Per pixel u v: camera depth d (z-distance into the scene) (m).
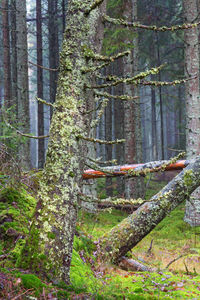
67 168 2.63
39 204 2.62
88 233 5.23
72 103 2.70
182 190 4.74
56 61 18.81
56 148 2.65
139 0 19.92
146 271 4.53
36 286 2.37
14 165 4.41
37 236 2.55
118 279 3.69
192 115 9.98
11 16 16.52
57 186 2.61
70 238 2.63
